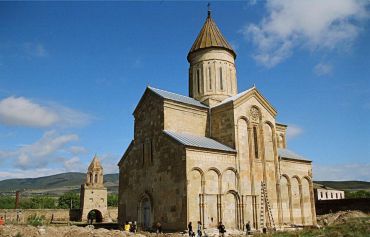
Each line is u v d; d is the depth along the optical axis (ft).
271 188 116.47
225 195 100.99
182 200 92.32
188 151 94.79
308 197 132.05
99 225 144.56
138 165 113.19
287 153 136.05
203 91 129.18
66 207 341.00
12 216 179.52
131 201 113.19
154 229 99.71
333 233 83.15
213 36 134.21
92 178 228.63
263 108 122.01
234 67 137.08
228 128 111.45
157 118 109.40
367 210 161.07
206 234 88.99
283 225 115.96
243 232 99.45
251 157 111.45
